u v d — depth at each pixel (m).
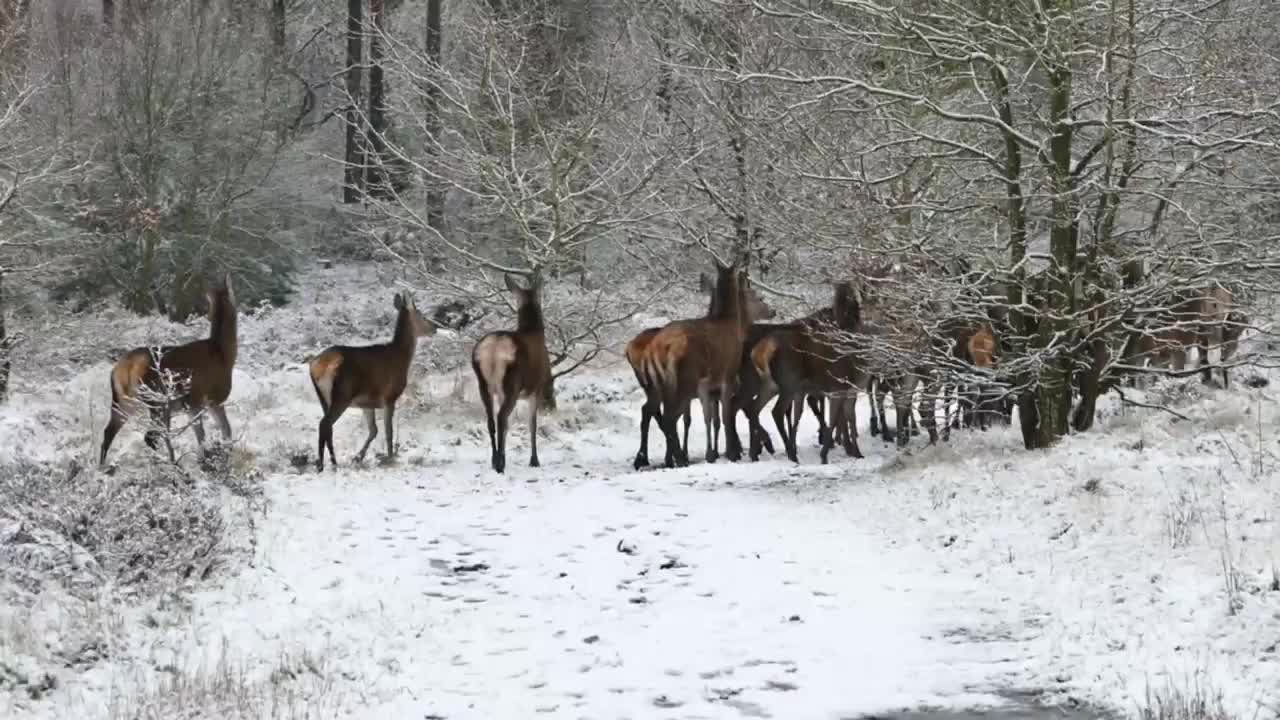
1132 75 14.43
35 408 22.20
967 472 14.26
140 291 36.75
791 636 9.62
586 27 35.72
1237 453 12.77
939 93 18.44
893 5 15.85
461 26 33.25
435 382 26.73
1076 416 15.80
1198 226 13.98
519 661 9.20
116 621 9.51
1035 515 12.04
